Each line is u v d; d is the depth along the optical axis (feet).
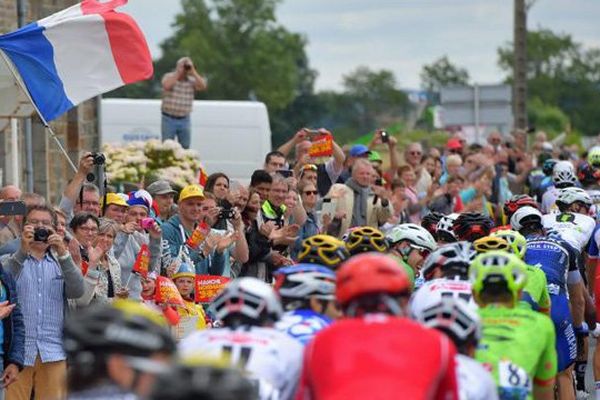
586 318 82.38
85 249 69.56
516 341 48.16
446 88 214.48
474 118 213.66
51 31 83.35
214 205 78.43
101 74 84.53
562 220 88.58
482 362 47.73
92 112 140.56
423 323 43.47
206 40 559.79
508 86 212.64
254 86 561.43
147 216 79.25
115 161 119.34
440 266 55.31
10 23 123.54
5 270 63.52
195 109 162.71
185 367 27.71
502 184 147.64
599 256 87.56
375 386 35.68
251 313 41.50
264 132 162.91
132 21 84.89
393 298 38.78
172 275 74.28
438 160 140.56
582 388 85.51
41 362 65.67
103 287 68.95
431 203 120.57
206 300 74.23
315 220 94.73
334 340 37.09
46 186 133.28
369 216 100.22
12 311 63.87
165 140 131.85
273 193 88.33
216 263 78.48
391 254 64.75
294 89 589.73
